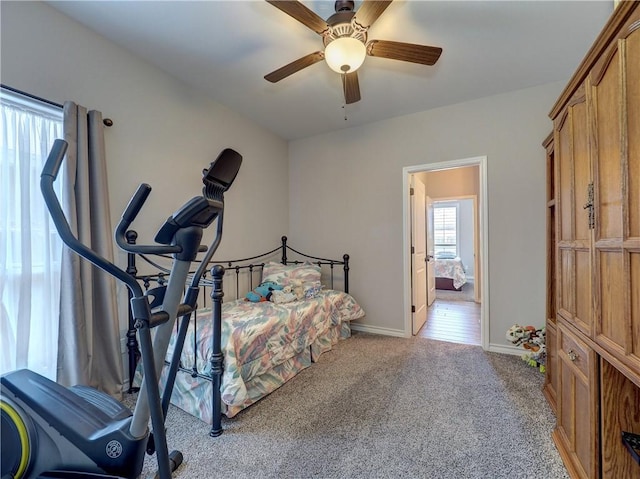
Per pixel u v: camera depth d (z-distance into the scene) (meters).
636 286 0.92
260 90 2.73
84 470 0.98
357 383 2.24
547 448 1.51
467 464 1.41
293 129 3.67
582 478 1.25
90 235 1.86
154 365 0.91
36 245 1.70
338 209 3.70
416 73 2.47
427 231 4.81
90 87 1.96
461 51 2.19
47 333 1.72
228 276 3.10
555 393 1.86
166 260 2.41
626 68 0.95
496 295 2.86
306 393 2.10
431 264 5.07
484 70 2.44
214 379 1.66
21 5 1.66
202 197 0.91
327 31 1.67
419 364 2.57
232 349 1.79
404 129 3.29
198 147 2.73
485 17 1.85
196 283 1.18
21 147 1.64
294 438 1.61
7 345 1.57
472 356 2.74
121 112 2.14
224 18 1.85
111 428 1.01
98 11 1.79
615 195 1.03
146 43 2.09
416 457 1.46
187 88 2.63
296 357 2.46
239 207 3.26
